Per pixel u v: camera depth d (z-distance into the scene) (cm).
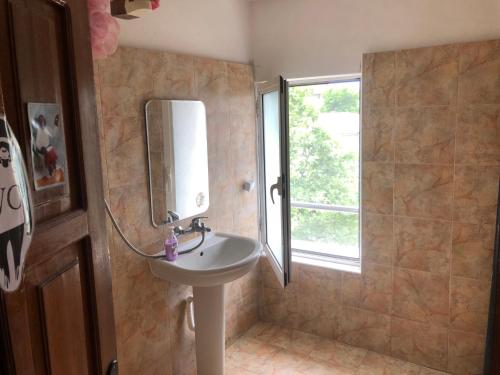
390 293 279
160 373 241
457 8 241
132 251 217
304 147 313
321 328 309
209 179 268
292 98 311
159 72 225
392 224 271
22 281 63
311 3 282
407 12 254
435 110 249
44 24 76
